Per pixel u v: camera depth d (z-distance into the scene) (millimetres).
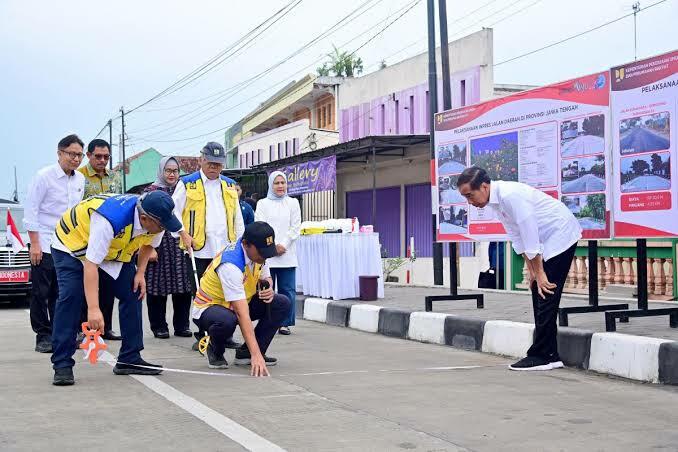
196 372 6285
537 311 6457
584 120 7328
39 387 5609
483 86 18312
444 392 5434
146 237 5852
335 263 10766
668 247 10570
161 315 8617
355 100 24844
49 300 7633
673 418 4641
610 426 4434
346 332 9391
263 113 35281
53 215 7602
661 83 6535
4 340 8617
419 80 21172
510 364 6734
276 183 8906
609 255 11641
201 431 4316
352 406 4969
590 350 6367
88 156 7945
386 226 21250
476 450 3949
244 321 6117
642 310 6934
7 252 13867
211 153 7844
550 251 6320
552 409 4887
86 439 4152
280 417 4660
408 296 11367
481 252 17406
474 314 8531
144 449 3959
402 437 4195
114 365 6621
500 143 8469
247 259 6141
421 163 19594
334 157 17266
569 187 7527
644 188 6738
